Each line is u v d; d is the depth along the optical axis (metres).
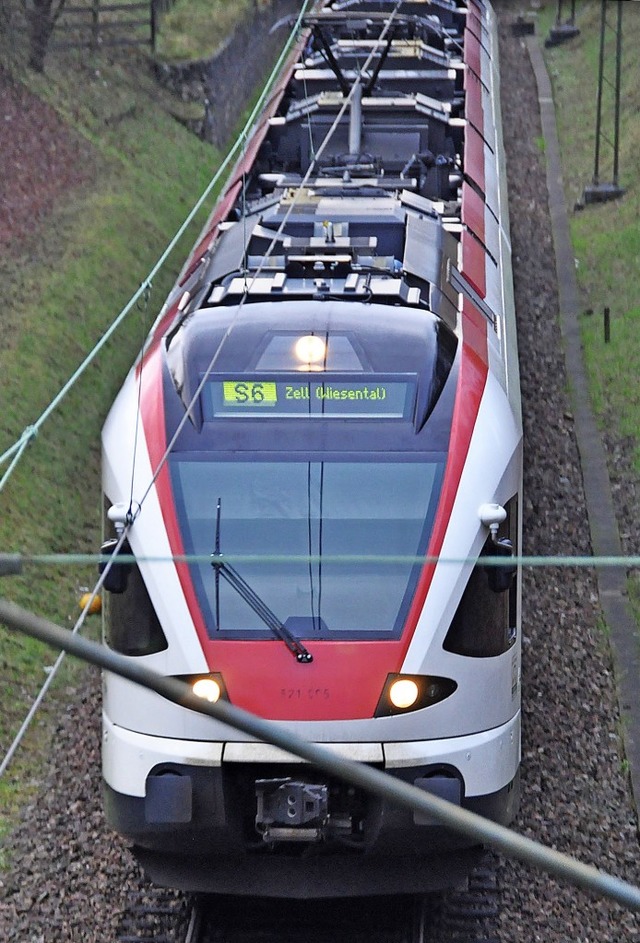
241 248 35.97
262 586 27.88
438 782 27.27
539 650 39.97
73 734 36.06
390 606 27.66
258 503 28.61
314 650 27.23
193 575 27.94
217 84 96.19
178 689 11.83
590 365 61.78
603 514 49.03
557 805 33.06
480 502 28.50
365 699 27.05
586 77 105.81
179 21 102.06
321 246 35.38
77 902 29.20
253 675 27.19
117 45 93.00
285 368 30.00
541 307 68.69
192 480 28.83
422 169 47.16
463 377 30.73
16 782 33.91
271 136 51.28
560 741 35.66
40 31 80.12
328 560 26.39
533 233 78.69
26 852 30.92
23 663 39.12
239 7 109.00
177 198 79.56
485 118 59.19
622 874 30.86
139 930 28.39
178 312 34.03
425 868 28.12
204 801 27.38
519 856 12.14
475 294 37.62
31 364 53.84
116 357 59.19
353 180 42.88
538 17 125.50
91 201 70.38
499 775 28.31
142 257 69.06
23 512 46.03
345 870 28.12
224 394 29.81
